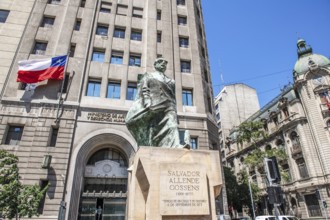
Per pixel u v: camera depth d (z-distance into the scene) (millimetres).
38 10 22547
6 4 22250
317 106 33375
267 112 43375
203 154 5465
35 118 17875
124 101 20547
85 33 22531
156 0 27766
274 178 7301
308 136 32969
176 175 4965
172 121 6441
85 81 20484
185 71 24859
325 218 28484
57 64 19484
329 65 34625
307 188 31344
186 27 27578
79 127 18422
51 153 16906
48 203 15375
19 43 20578
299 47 39094
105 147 19359
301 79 35281
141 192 5047
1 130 17047
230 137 53188
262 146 41906
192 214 4730
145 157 5086
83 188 17688
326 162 30516
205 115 22156
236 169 48656
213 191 5195
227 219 18859
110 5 25688
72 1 23859
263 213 39156
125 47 23391
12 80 18984
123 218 17688
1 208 11570
